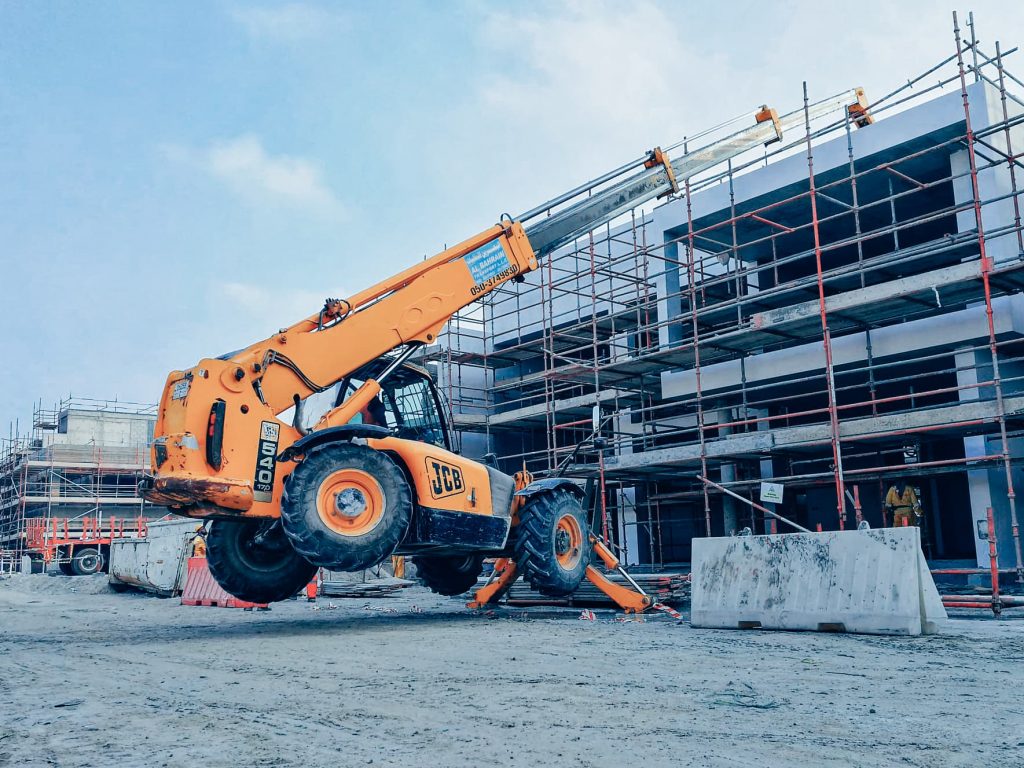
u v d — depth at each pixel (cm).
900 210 1986
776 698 503
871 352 1617
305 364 923
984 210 1566
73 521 3453
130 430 4903
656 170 1405
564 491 1118
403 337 1007
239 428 841
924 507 1950
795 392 2041
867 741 398
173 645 805
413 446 928
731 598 909
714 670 612
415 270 1048
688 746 391
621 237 2373
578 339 2334
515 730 426
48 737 421
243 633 919
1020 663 632
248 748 396
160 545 1952
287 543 1021
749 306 2036
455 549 999
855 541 850
